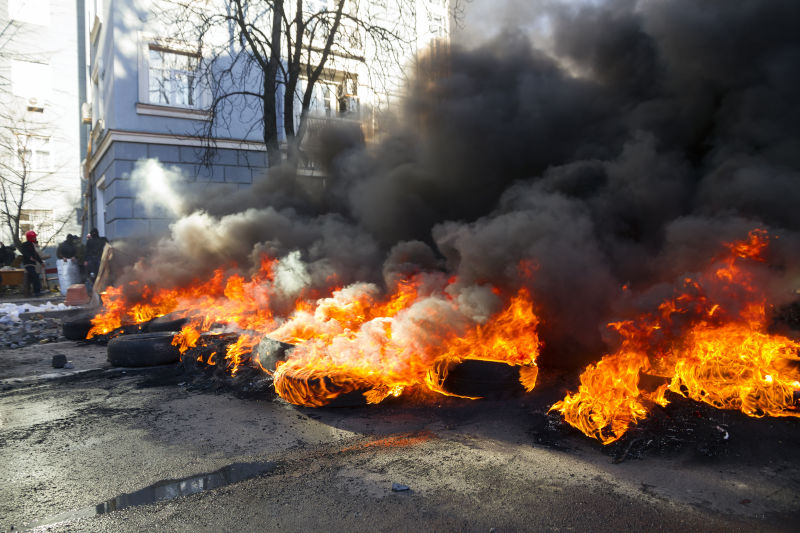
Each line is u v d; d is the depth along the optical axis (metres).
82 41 19.84
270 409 3.90
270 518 2.25
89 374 5.29
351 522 2.21
